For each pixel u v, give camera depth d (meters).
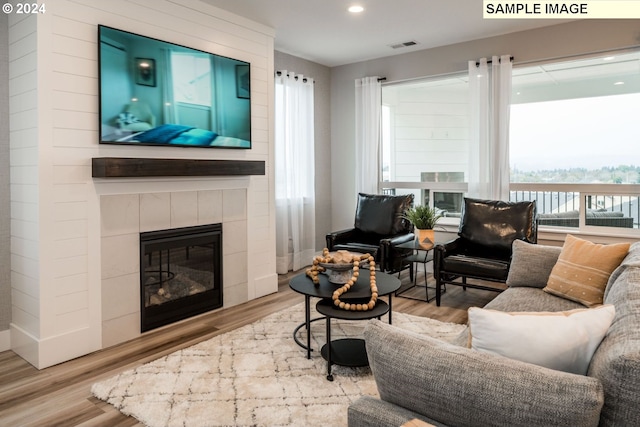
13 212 2.99
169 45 3.40
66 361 2.90
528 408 0.96
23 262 2.92
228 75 3.91
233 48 4.00
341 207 6.07
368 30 4.51
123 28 3.14
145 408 2.29
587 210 4.48
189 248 3.71
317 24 4.30
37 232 2.78
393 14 4.07
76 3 2.87
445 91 5.27
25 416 2.24
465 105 5.14
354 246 4.59
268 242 4.46
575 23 4.27
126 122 3.13
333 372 2.69
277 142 5.23
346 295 2.76
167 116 3.41
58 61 2.79
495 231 4.10
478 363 1.07
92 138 2.98
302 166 5.55
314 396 2.41
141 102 3.22
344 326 3.48
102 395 2.43
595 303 2.56
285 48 5.13
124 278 3.21
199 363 2.82
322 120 5.94
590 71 4.43
